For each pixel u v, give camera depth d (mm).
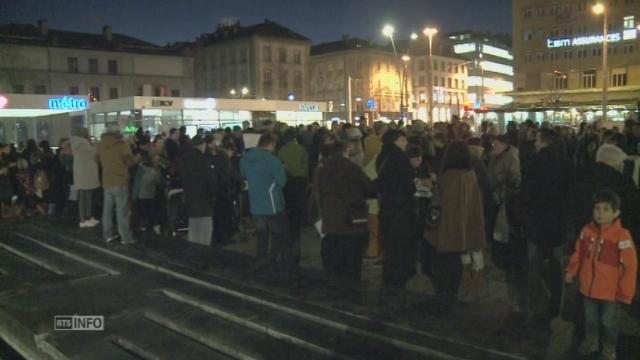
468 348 4914
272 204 8078
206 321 6242
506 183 7852
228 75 86375
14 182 14023
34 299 7305
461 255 6477
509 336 5180
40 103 21594
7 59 60875
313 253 9805
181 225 11562
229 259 8625
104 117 27156
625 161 6812
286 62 84750
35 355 6305
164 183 11516
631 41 59125
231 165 10758
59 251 9906
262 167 8039
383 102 91812
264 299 6523
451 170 6402
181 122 26344
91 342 6055
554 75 63750
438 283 6512
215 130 13289
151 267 8414
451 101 103500
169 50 74500
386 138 7203
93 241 10172
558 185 5656
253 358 5215
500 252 7762
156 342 5906
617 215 4734
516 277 7773
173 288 7328
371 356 4965
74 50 66750
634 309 5988
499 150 8078
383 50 92375
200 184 9711
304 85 86938
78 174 11641
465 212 6312
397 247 7004
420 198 7613
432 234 6457
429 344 5023
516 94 65250
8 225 12695
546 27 64250
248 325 5996
